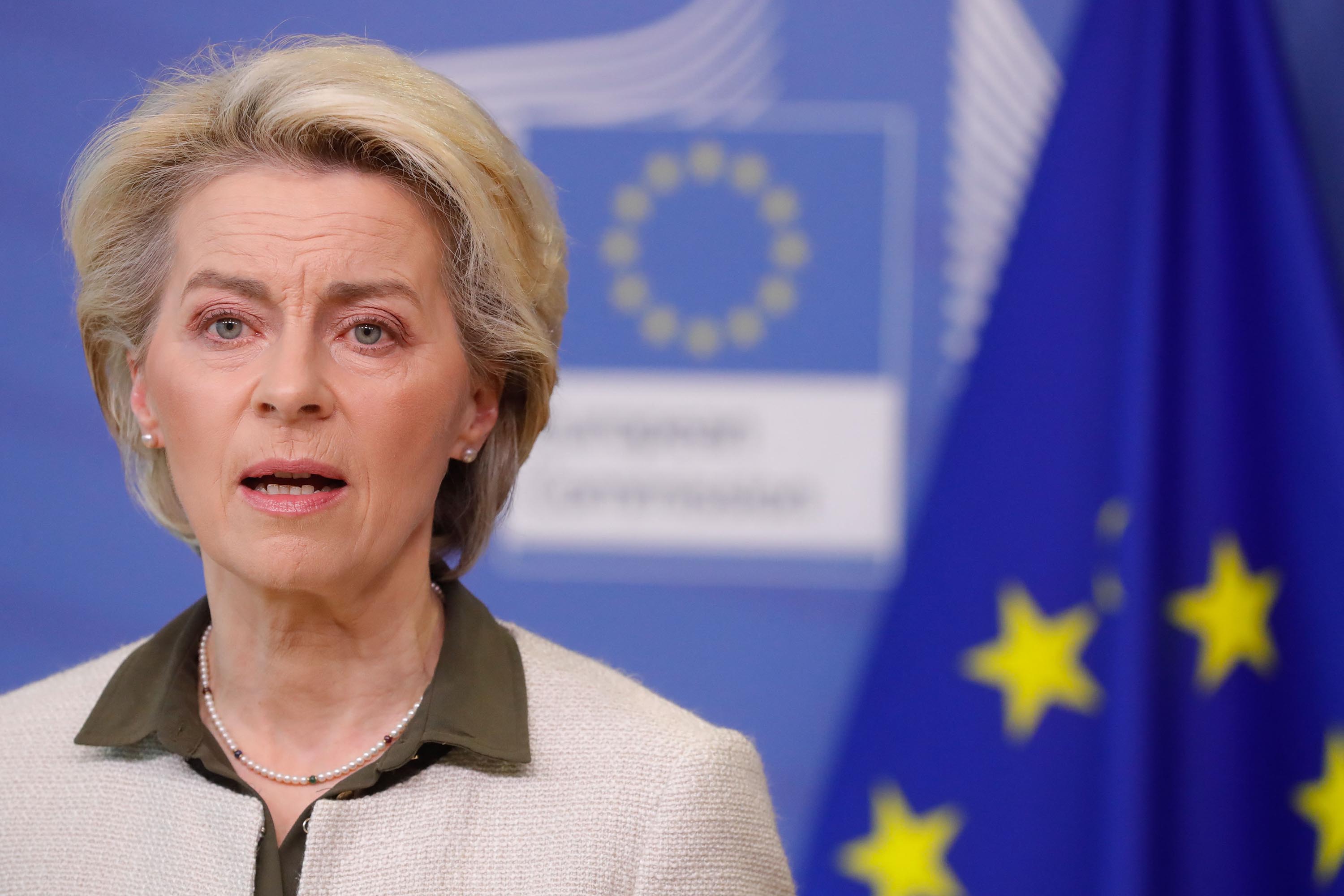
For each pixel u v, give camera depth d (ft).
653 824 13.14
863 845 27.55
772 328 30.40
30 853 13.16
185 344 12.73
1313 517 25.81
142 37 30.81
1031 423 27.50
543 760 13.43
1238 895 25.70
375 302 12.63
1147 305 26.55
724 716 30.22
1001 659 27.27
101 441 30.73
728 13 30.58
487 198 13.12
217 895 12.60
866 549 30.17
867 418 30.25
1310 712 25.63
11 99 30.63
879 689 27.91
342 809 12.73
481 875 12.81
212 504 12.54
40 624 30.66
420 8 30.76
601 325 30.50
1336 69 29.86
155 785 13.30
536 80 30.73
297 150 12.69
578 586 30.37
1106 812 26.05
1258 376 26.53
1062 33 30.14
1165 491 26.55
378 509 12.65
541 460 30.40
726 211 30.53
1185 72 27.50
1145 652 25.95
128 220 13.41
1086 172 27.66
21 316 30.53
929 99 30.35
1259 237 26.81
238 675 13.56
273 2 30.86
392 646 13.57
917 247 30.27
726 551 30.37
